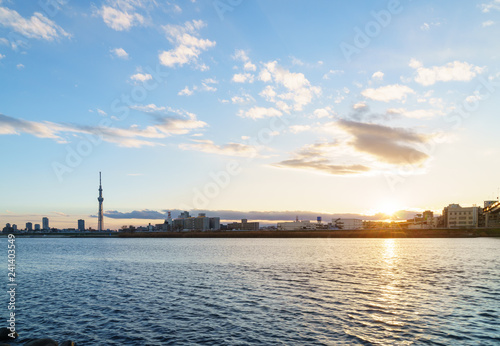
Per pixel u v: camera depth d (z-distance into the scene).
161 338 24.64
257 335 25.03
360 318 29.23
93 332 26.20
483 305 33.66
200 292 41.75
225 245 197.62
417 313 30.70
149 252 128.88
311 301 36.09
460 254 102.44
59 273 62.59
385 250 128.88
